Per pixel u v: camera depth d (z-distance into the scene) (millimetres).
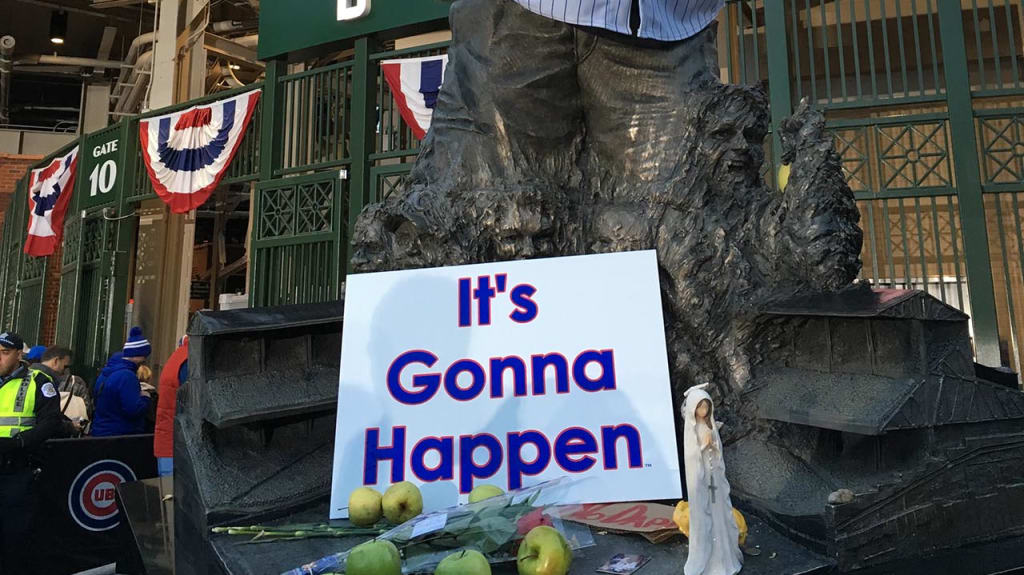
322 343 2588
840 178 2463
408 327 2391
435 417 2275
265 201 8617
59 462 4727
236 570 1863
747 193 2703
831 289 2309
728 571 1635
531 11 2811
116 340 10289
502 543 1759
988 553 1917
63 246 12398
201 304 14414
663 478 2148
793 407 2158
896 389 1956
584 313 2350
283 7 8586
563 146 2900
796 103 6598
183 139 9234
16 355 4422
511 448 2215
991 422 2037
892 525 1844
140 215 10648
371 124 8070
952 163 6957
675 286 2531
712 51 3029
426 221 2674
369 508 2100
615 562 1749
